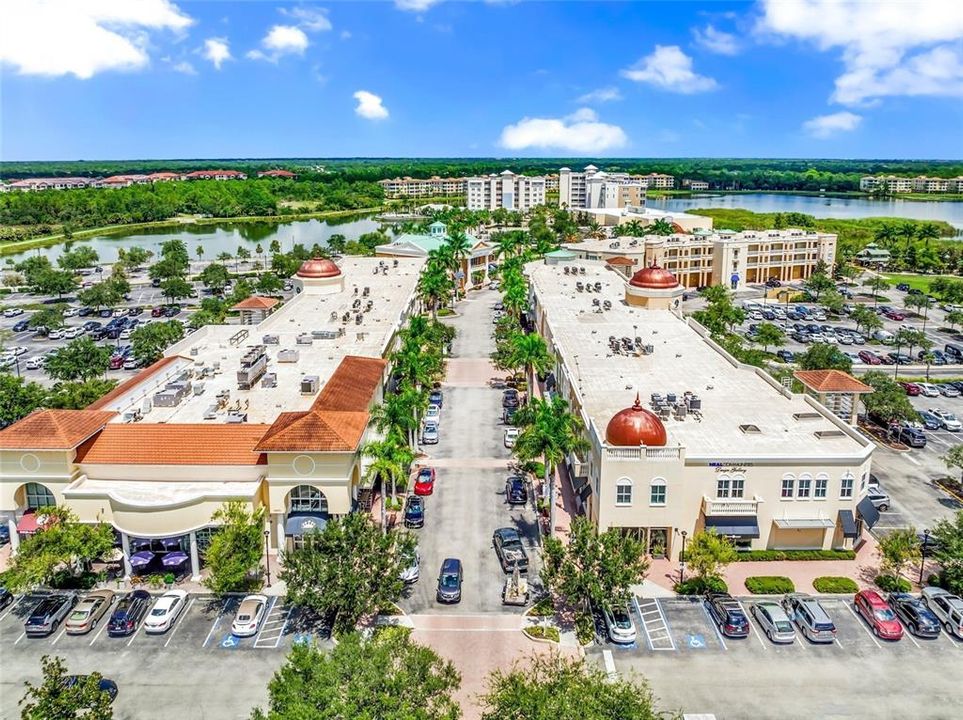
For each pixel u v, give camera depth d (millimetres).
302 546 66688
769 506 71375
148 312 184250
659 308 131125
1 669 56312
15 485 68500
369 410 82188
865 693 53938
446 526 78062
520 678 42656
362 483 77000
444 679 43250
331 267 140875
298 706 38938
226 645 59281
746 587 66812
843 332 166125
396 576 60219
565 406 76500
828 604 64750
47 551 62250
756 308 190500
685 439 74562
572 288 150625
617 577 57469
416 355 100188
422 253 193875
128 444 70688
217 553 62125
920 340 142625
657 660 57375
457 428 105812
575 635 60250
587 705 39094
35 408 95375
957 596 63969
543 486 87562
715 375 95125
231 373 93750
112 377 129000
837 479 70812
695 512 71062
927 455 97875
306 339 106000
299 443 68000
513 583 65125
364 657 42719
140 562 68000
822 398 92000
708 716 51438
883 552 67000
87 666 56688
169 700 53094
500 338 140625
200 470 69875
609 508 69750
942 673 56125
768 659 57594
